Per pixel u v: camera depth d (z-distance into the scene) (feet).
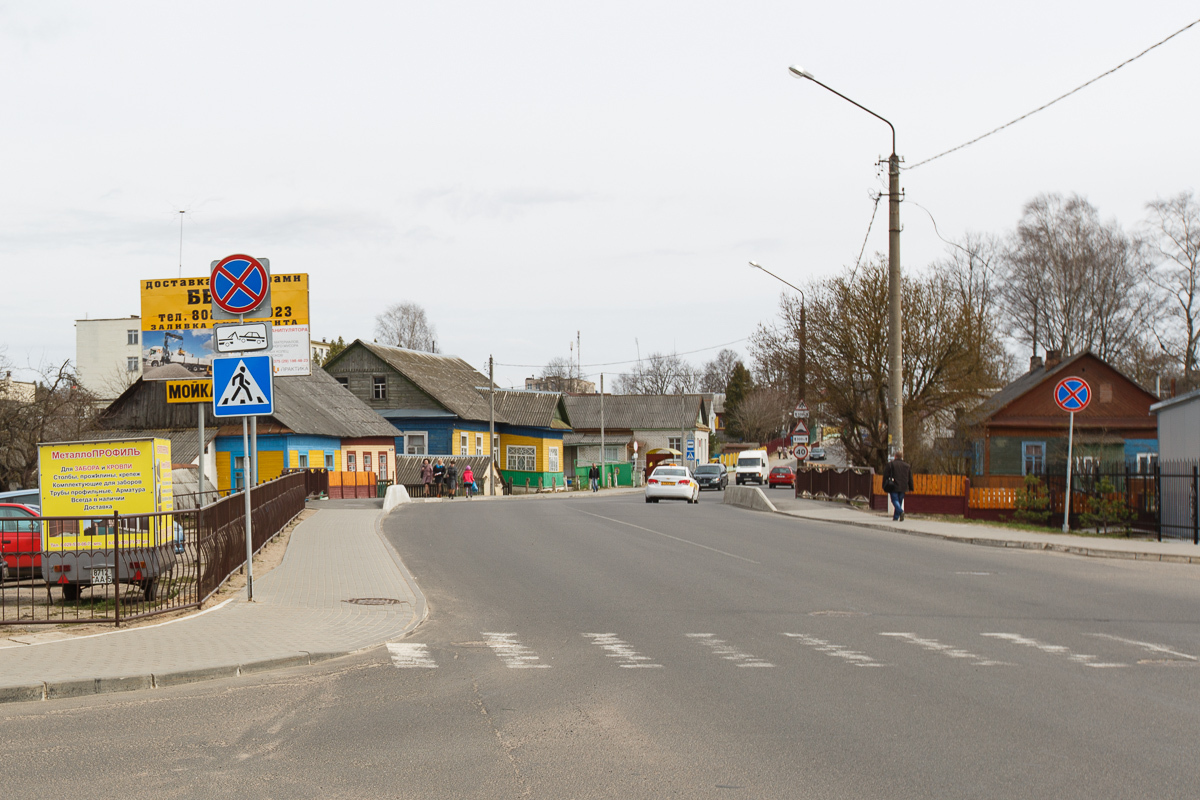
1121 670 29.30
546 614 40.68
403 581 49.73
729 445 370.73
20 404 107.55
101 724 23.81
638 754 20.97
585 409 305.73
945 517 90.79
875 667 29.81
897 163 85.66
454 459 182.09
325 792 18.60
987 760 20.36
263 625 37.11
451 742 22.00
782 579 50.90
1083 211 181.68
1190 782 18.92
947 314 126.21
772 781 19.07
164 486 46.14
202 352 92.94
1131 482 74.18
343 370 205.67
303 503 101.14
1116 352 181.06
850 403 128.26
